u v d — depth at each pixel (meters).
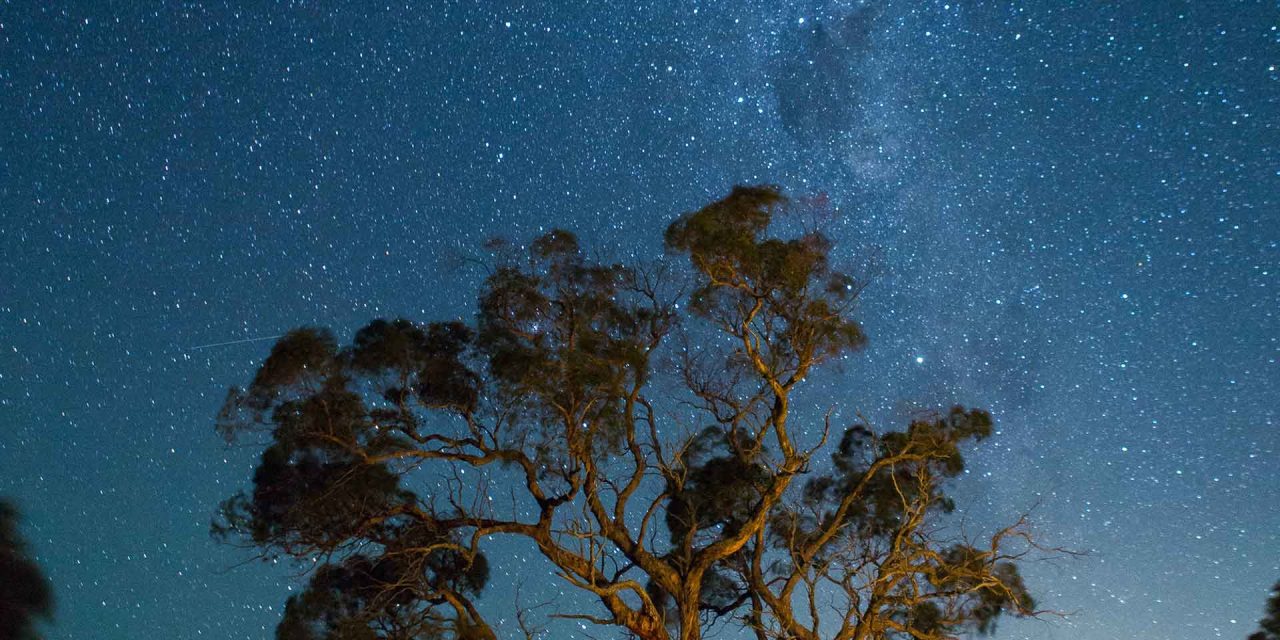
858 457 24.52
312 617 21.86
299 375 20.89
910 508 22.50
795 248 21.72
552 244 22.28
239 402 21.03
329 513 21.16
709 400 22.94
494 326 22.14
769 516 24.08
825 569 21.80
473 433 21.56
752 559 23.38
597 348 21.66
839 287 22.28
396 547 21.41
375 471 21.48
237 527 21.47
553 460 21.36
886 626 21.78
